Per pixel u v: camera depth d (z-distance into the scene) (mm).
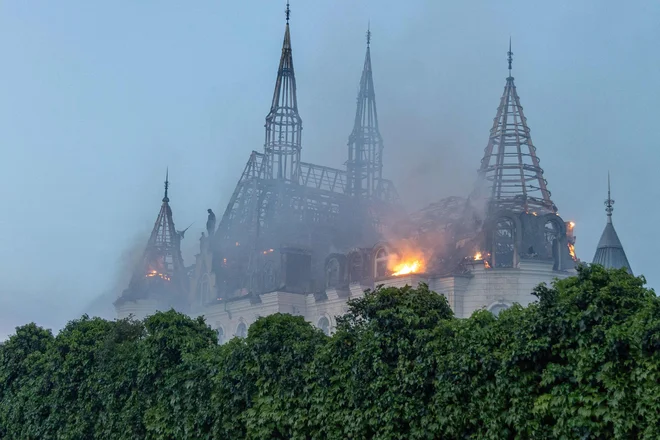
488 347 27625
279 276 92250
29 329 56969
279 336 36938
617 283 25062
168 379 41719
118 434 44250
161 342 42844
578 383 24766
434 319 31672
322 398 33250
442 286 75375
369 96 123188
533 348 25844
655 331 22625
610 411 23484
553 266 74750
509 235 80438
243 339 39656
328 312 86000
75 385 48281
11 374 55250
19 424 51750
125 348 45250
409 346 30453
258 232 102312
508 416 26250
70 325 52250
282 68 114375
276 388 35875
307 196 110938
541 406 25203
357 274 86562
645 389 22625
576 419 24047
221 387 38188
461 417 27875
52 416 48500
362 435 31031
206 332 45719
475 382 27562
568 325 25344
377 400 30672
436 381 28953
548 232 79250
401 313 31172
